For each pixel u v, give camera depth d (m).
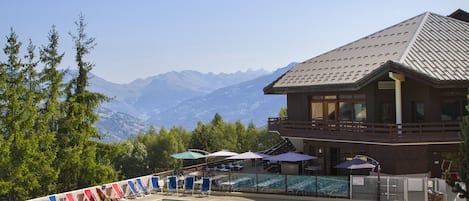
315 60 39.03
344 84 29.50
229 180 28.64
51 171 37.75
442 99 29.22
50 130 41.31
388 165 28.25
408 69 26.98
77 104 41.72
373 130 28.25
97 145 43.81
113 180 43.25
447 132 27.42
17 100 36.94
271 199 26.62
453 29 34.84
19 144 35.19
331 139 30.64
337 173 33.09
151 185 29.23
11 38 38.78
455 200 23.67
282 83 36.50
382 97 30.38
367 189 25.02
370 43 36.75
